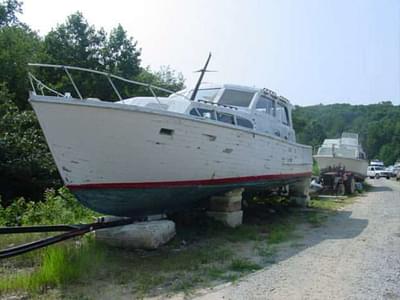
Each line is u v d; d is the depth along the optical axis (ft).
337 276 18.65
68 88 71.26
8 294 16.03
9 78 64.85
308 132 240.73
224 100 32.42
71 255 19.63
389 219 36.63
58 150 20.79
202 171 25.17
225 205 29.04
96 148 20.99
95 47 81.00
